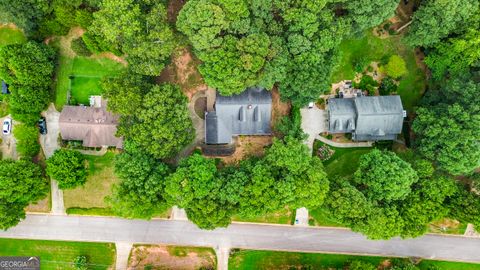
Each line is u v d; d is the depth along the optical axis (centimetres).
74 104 7412
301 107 7219
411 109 7475
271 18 6438
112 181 7481
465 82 6731
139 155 6669
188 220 7525
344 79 7456
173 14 7094
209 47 6328
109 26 6175
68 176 6900
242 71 6375
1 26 7419
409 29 6919
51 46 7331
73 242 7544
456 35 6825
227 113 7138
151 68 6500
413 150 7238
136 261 7519
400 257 7519
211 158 7462
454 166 6594
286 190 6412
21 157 7281
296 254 7525
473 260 7494
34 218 7531
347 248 7538
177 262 7525
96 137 7262
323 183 6569
